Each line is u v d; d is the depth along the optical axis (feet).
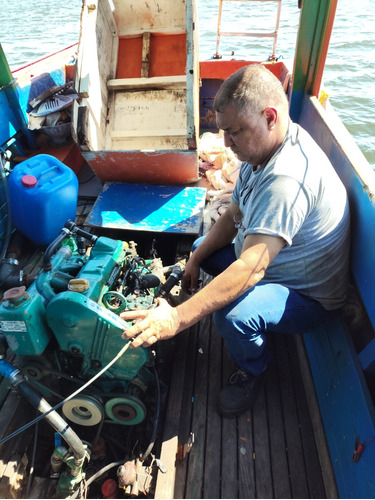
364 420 5.15
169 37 12.41
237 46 37.55
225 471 6.18
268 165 5.35
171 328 5.18
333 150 7.58
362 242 6.01
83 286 5.55
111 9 12.00
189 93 9.70
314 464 6.26
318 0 8.36
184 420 6.69
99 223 9.82
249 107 4.91
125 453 6.73
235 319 5.86
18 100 11.28
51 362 6.26
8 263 9.26
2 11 60.23
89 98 10.88
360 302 6.72
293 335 8.18
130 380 6.25
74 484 5.92
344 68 29.73
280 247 5.27
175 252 10.31
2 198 9.91
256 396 6.84
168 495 5.69
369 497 4.83
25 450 6.58
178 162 10.47
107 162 10.61
